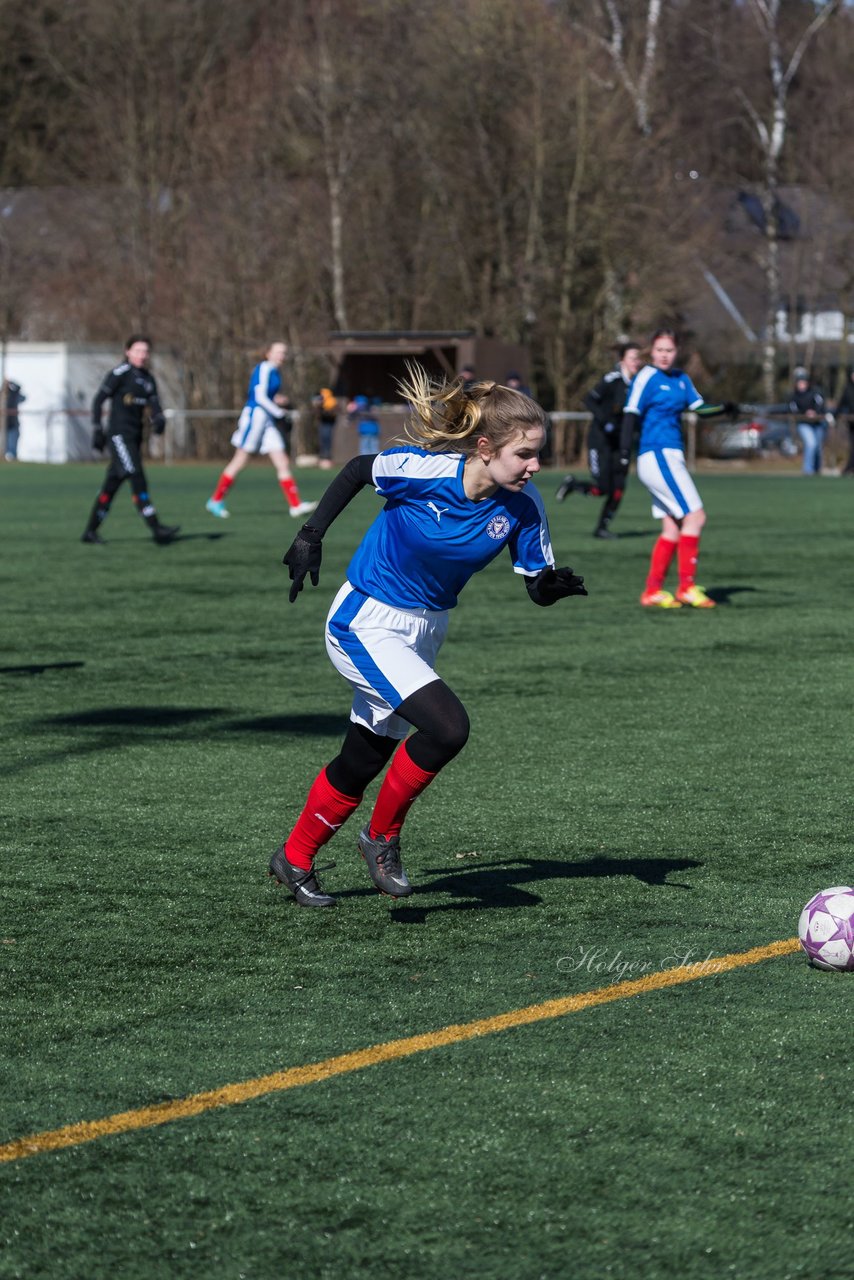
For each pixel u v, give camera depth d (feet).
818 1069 28.73
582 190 343.46
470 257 360.28
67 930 37.29
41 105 443.32
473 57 344.28
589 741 58.70
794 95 418.51
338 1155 25.40
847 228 394.73
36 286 382.22
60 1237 22.98
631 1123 26.50
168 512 172.65
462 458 34.91
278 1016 31.65
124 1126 26.50
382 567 36.50
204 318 359.87
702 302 390.42
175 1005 32.35
